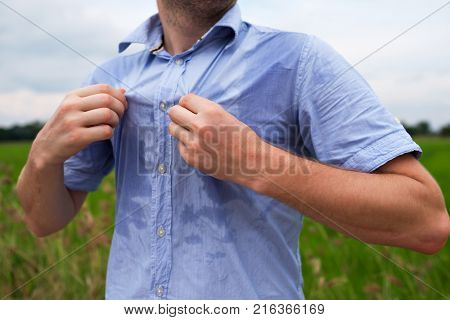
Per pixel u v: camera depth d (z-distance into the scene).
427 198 0.92
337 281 1.87
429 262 1.95
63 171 1.18
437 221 0.94
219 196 0.97
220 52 1.04
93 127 1.03
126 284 1.05
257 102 0.99
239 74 1.01
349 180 0.92
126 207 1.07
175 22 1.07
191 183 0.98
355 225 0.94
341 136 0.97
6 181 2.15
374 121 0.96
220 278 0.96
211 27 1.07
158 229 1.00
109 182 1.93
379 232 0.95
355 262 2.09
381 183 0.92
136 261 1.04
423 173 0.95
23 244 2.22
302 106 0.99
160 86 1.04
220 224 0.97
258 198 0.97
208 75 1.02
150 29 1.16
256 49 1.02
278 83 0.99
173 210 0.99
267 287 0.98
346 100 0.97
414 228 0.93
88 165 1.24
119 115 1.06
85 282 2.06
